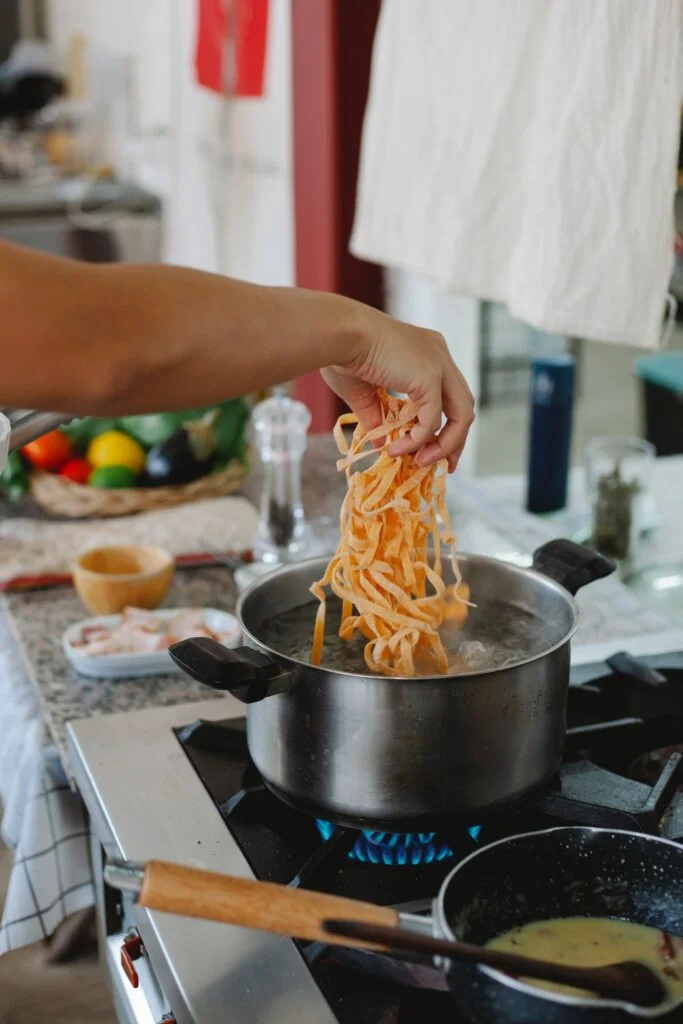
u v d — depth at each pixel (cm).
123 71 509
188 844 95
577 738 107
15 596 167
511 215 147
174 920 85
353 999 77
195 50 369
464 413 92
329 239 315
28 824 129
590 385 544
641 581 171
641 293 129
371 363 85
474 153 148
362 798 89
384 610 96
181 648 88
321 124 307
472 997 66
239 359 72
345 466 97
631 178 126
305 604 112
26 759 130
